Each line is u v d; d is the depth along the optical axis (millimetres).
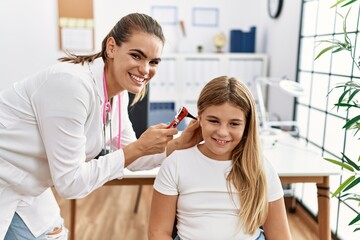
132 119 2164
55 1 3408
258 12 3684
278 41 3197
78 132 1053
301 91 2068
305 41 2717
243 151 1267
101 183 1125
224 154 1277
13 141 1110
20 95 1096
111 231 2436
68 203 2842
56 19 3445
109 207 2797
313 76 2604
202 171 1263
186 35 3682
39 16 3355
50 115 1016
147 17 1124
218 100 1204
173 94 3361
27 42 3334
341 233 2209
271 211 1280
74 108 1019
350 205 2088
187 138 1374
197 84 3373
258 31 3693
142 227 2496
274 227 1276
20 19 3252
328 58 2389
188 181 1251
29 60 3373
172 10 3613
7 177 1120
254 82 3426
